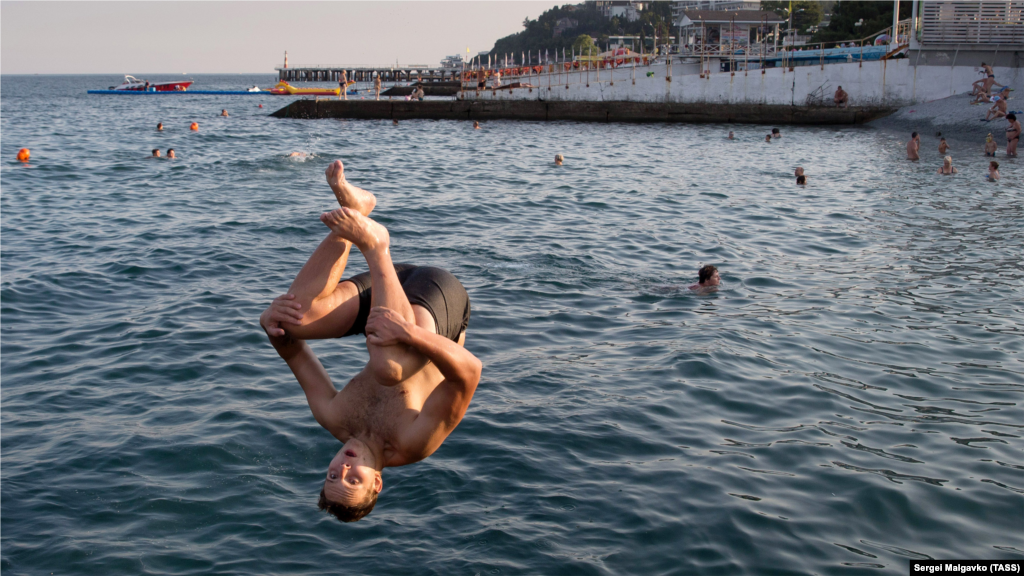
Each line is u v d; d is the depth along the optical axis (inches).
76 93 4097.0
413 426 111.3
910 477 233.0
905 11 2655.0
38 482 222.2
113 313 381.7
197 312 383.9
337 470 110.5
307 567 189.0
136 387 291.6
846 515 212.1
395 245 537.6
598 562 190.4
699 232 611.2
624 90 2031.3
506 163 1067.9
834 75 1859.0
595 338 359.9
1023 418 277.0
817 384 307.3
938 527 206.7
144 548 194.1
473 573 186.1
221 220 613.3
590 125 1875.0
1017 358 338.6
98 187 786.8
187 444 245.9
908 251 551.2
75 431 254.4
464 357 104.9
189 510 211.3
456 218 644.1
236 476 228.8
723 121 1920.5
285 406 277.3
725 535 201.3
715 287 447.2
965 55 1754.4
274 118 1975.9
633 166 1051.3
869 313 405.1
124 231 571.8
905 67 1796.3
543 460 240.8
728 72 1942.7
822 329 377.7
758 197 789.9
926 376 318.3
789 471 236.2
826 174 975.0
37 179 830.5
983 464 241.6
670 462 241.1
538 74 2448.3
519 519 209.2
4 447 242.5
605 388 298.8
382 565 189.8
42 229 577.3
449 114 1989.4
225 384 295.9
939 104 1713.8
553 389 297.3
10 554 189.6
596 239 575.2
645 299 427.2
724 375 313.3
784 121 1876.2
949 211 709.3
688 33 2500.0
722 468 237.3
